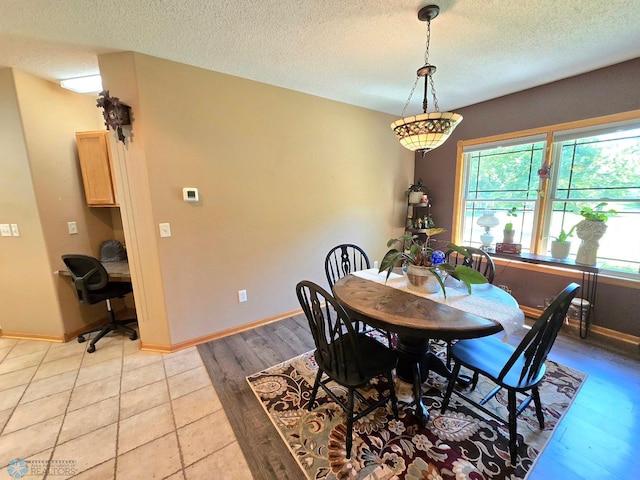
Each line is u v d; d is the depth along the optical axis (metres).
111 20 1.68
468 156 3.68
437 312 1.53
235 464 1.42
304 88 2.87
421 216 4.12
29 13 1.59
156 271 2.34
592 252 2.59
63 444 1.54
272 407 1.80
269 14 1.66
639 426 1.62
